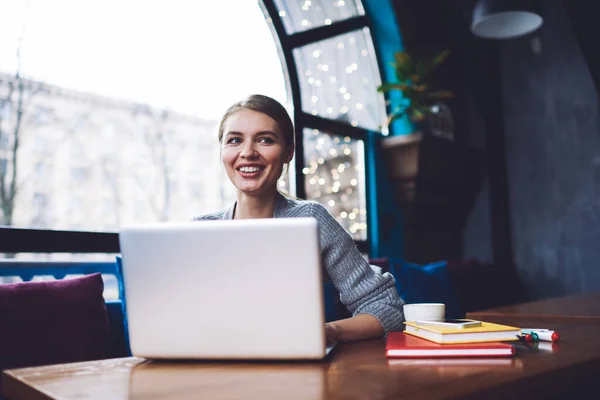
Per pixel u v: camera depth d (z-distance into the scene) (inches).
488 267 157.8
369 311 54.2
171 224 39.1
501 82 178.4
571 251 160.7
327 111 154.3
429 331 44.2
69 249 91.8
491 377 32.9
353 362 38.9
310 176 148.2
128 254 39.9
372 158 158.6
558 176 164.9
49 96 212.4
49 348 62.9
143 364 40.6
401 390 30.0
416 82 150.6
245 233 37.9
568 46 165.2
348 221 157.9
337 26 157.2
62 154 254.5
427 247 168.6
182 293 39.3
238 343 38.9
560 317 70.4
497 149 174.1
